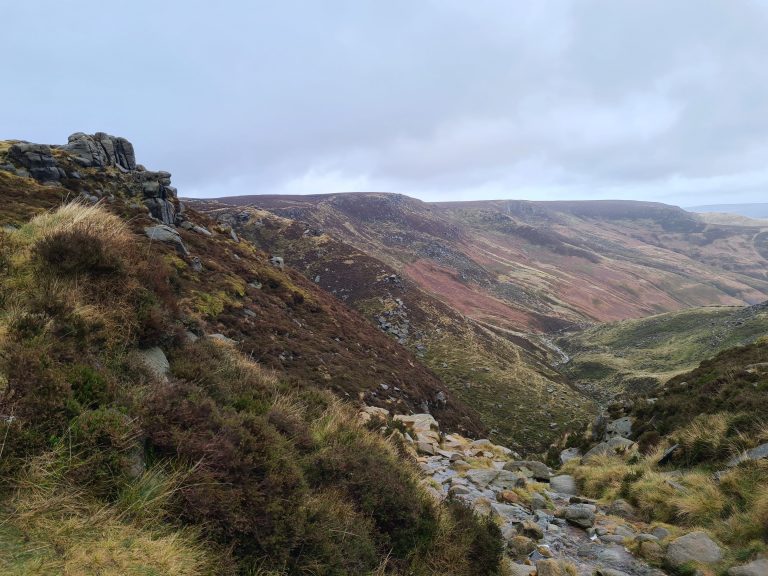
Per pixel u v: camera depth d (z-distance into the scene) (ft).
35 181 101.60
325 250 366.22
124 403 13.84
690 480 30.66
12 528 9.70
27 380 12.10
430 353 254.47
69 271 20.02
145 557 10.19
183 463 13.19
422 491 21.99
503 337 347.56
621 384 291.58
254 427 15.87
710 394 46.19
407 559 16.85
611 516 29.07
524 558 21.59
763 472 26.37
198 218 157.48
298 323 128.98
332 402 32.32
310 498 15.26
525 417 188.96
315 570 13.03
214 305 99.09
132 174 135.54
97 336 17.38
